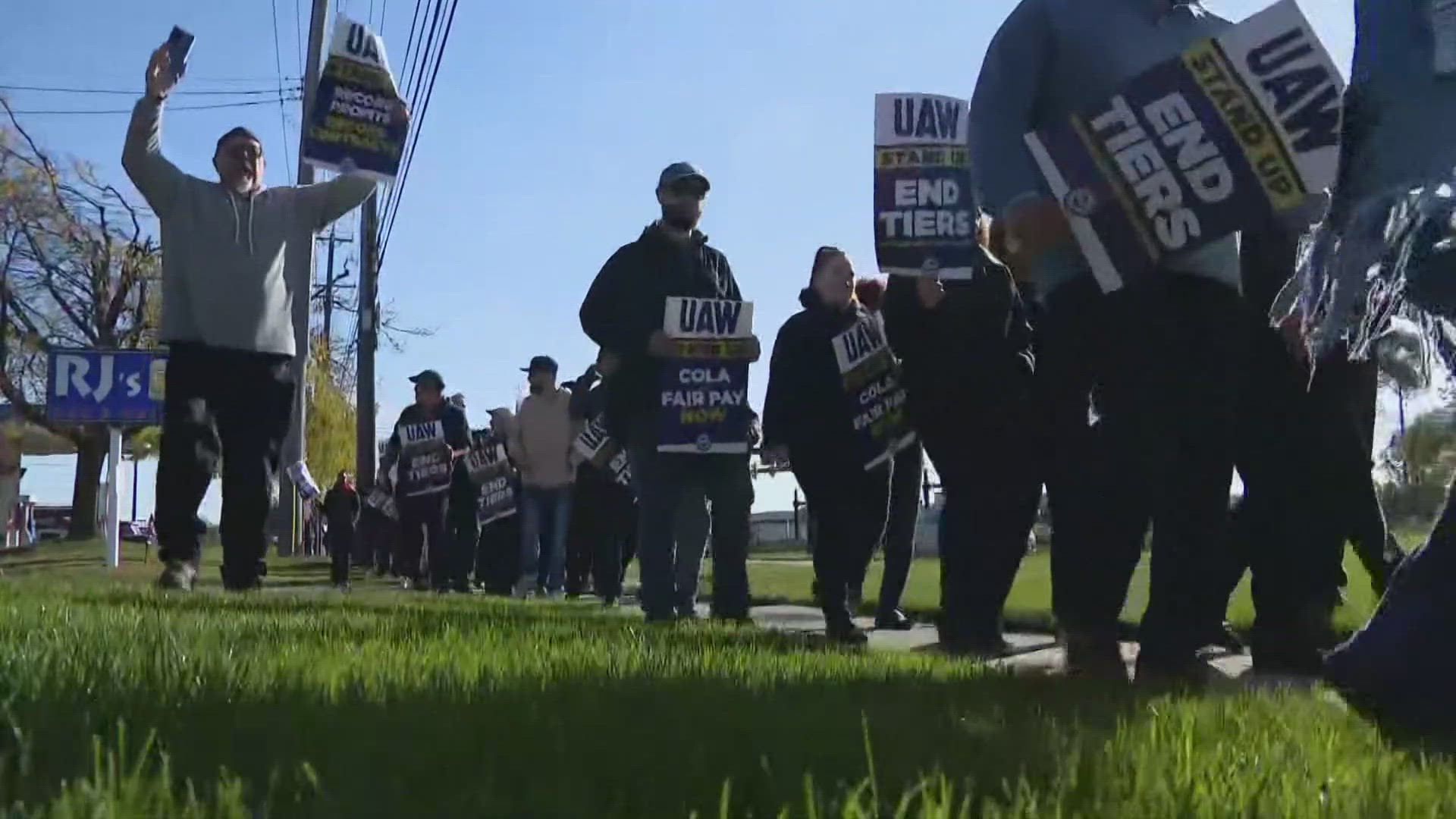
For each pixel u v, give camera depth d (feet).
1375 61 10.56
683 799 6.71
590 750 7.89
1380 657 10.21
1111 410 14.30
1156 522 14.11
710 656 13.94
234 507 25.89
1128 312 14.06
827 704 10.34
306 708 9.04
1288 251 15.84
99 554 108.27
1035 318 20.51
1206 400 13.98
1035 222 14.61
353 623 17.47
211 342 24.94
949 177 21.43
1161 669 13.87
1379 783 7.71
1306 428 16.61
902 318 21.48
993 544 21.20
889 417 24.16
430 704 9.50
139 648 11.85
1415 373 11.05
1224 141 13.34
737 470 25.20
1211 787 7.33
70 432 152.15
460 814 6.32
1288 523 16.84
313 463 168.86
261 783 6.75
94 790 6.12
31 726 7.82
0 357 143.64
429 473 47.55
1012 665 15.96
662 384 24.99
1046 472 16.22
